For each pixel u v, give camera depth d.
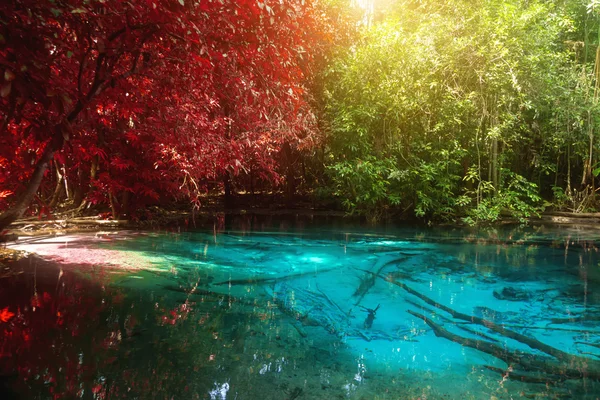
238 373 1.85
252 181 11.03
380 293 3.31
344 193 9.64
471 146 9.08
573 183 10.05
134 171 7.18
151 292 3.16
